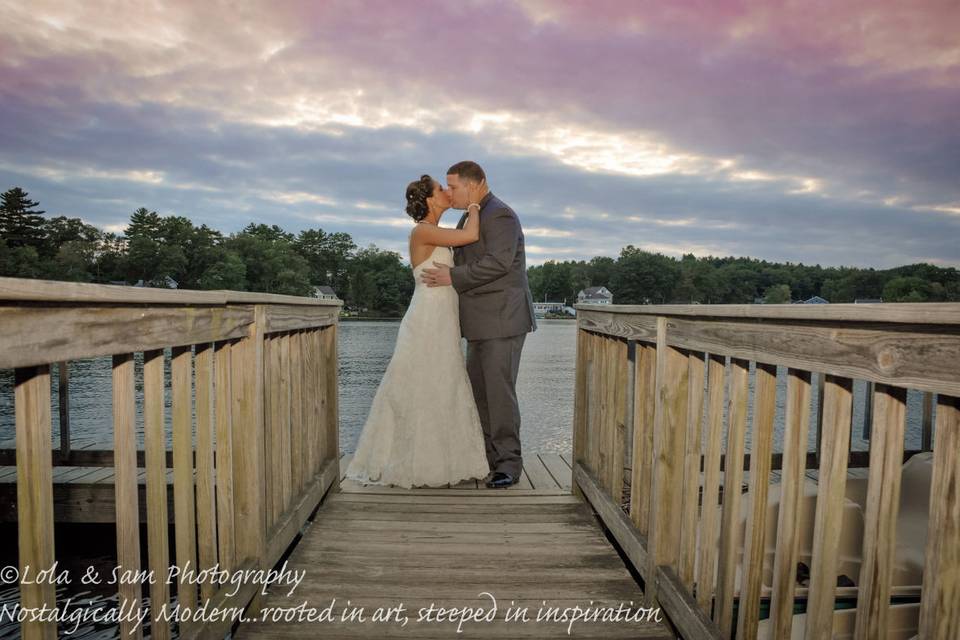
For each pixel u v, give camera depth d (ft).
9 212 296.71
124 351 3.84
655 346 7.25
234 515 6.62
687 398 6.47
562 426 33.47
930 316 2.47
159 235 334.44
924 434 11.73
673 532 6.58
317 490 9.72
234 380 6.57
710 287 445.78
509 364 11.68
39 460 3.08
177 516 5.04
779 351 4.19
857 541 6.27
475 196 11.56
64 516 11.31
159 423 4.58
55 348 3.08
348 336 175.83
